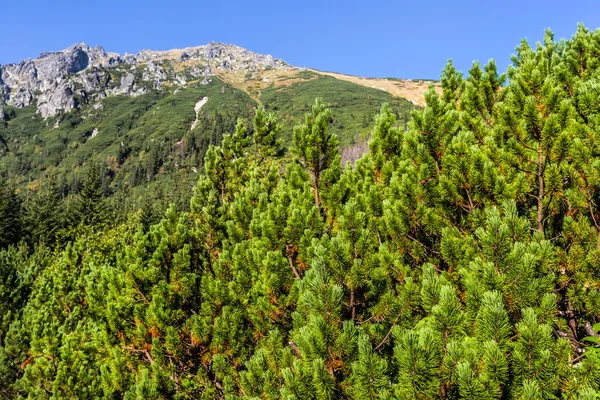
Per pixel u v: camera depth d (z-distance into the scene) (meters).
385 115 9.14
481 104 8.82
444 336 3.83
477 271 4.41
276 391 5.23
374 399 3.85
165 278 7.84
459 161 6.36
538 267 4.39
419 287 5.62
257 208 9.06
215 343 7.12
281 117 167.75
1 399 12.96
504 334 3.57
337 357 4.38
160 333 7.29
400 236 6.93
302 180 9.77
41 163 177.00
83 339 10.70
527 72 6.27
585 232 5.48
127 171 155.88
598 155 5.55
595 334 5.49
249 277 7.61
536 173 6.12
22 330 13.52
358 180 9.74
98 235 31.98
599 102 5.66
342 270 5.59
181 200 87.25
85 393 9.73
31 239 60.97
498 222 4.47
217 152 14.61
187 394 7.14
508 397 3.47
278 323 6.84
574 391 3.43
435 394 3.55
